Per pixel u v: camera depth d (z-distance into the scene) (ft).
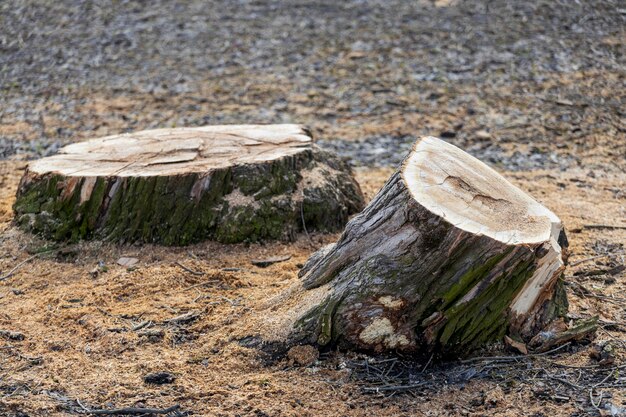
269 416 16.65
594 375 17.94
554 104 40.09
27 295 22.08
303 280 19.90
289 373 18.16
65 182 24.03
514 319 18.75
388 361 18.40
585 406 16.79
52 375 18.16
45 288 22.48
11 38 50.55
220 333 19.65
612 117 38.75
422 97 41.32
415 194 18.07
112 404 17.08
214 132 27.22
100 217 24.21
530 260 17.69
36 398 17.19
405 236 18.02
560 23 49.24
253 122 39.01
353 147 36.24
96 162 25.02
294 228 25.03
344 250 19.01
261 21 52.24
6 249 24.06
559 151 35.53
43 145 36.83
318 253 20.62
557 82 42.29
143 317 20.58
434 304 17.95
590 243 25.39
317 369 18.22
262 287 22.00
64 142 37.14
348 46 47.80
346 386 17.69
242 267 23.39
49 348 19.33
